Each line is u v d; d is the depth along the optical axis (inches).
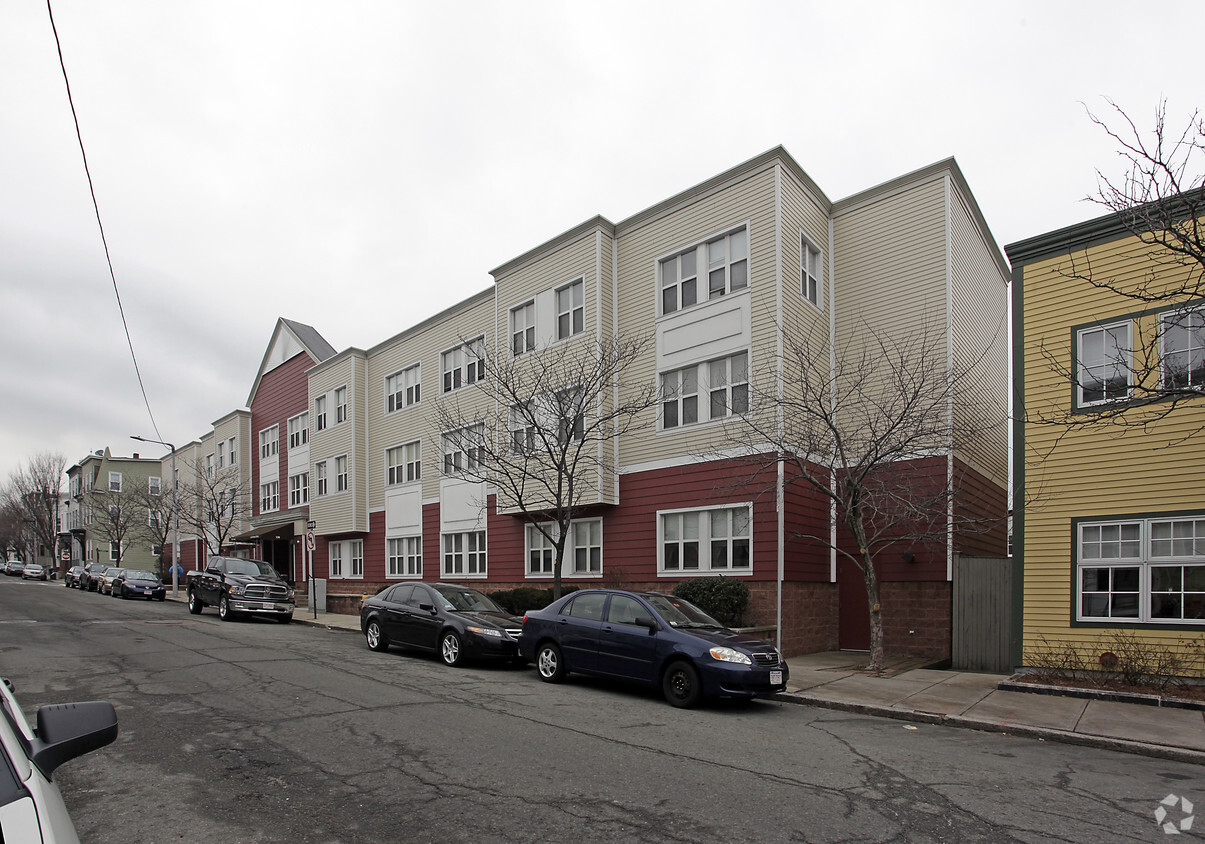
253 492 1569.9
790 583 613.9
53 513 2743.6
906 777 272.8
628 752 295.7
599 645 444.5
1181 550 436.8
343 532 1173.1
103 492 2130.9
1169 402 444.8
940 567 611.5
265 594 885.8
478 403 944.3
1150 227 368.8
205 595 935.7
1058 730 347.3
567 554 789.9
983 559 573.3
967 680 490.3
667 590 684.1
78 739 128.6
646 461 716.0
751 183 663.8
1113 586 458.6
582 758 284.0
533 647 484.4
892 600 636.1
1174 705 395.2
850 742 328.8
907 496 578.2
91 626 730.2
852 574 663.1
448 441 988.6
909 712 388.8
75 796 232.1
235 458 1638.8
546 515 797.2
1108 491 462.9
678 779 260.5
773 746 315.3
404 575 1067.9
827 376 652.7
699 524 671.8
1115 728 350.9
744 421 589.3
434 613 558.6
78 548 2822.3
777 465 608.1
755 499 622.2
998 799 249.4
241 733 307.6
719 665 390.3
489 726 332.2
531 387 800.3
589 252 771.4
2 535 3147.1
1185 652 429.1
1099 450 468.4
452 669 512.7
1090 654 458.0
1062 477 480.1
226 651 551.8
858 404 597.3
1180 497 438.0
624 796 240.7
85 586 1640.0
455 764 270.7
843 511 545.6
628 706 397.4
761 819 223.1
